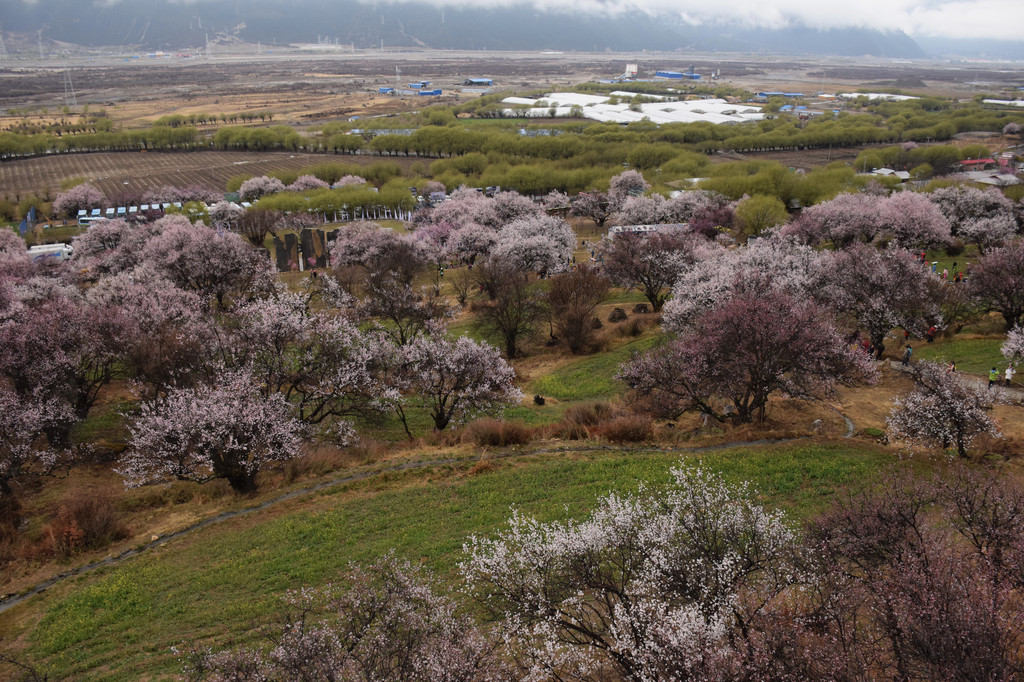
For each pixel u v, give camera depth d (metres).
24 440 33.59
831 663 15.05
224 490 33.56
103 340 41.69
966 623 14.83
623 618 17.23
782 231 84.06
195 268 67.31
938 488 22.61
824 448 32.62
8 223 127.62
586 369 53.19
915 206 82.44
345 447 38.53
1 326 39.59
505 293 59.94
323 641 17.08
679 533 20.78
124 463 36.31
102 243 95.25
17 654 22.19
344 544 27.47
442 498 30.89
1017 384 39.41
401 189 136.62
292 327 41.34
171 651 21.44
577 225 129.38
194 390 36.00
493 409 43.47
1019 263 48.81
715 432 37.06
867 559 19.67
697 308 47.84
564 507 28.78
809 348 35.25
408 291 62.50
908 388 40.56
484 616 21.53
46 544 28.16
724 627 16.50
